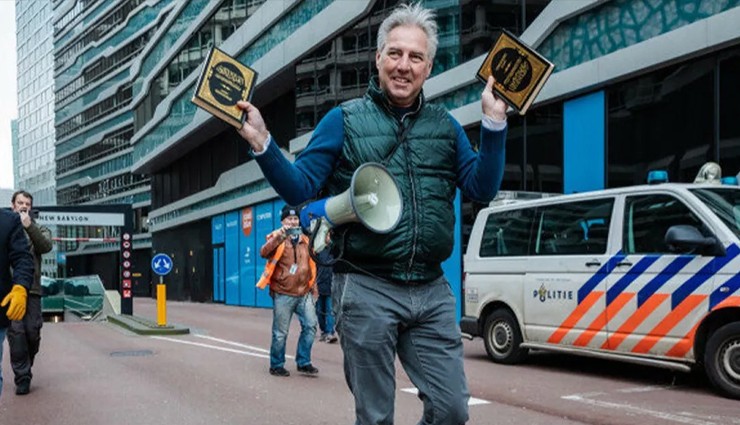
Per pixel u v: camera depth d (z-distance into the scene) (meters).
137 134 47.06
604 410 6.09
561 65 13.13
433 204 2.73
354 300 2.69
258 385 7.62
